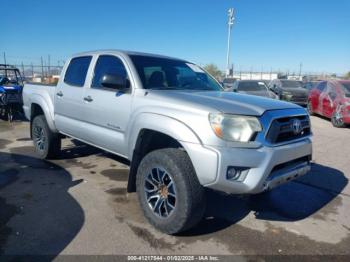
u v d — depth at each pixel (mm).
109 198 4230
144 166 3482
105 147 4340
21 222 3512
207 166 2932
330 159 6562
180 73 4516
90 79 4594
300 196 4559
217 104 3172
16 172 5203
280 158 3127
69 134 5102
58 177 4996
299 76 52500
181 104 3264
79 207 3928
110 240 3201
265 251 3123
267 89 14609
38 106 5977
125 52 4348
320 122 12250
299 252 3125
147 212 3500
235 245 3211
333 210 4129
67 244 3104
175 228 3217
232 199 4371
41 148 5938
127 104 3834
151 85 3947
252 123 3016
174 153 3229
